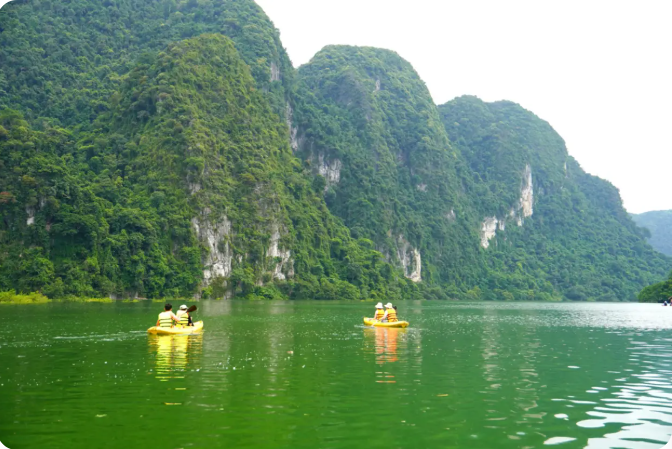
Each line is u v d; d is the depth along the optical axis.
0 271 103.38
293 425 16.58
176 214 134.38
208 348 32.44
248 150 163.25
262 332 43.28
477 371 26.02
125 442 14.92
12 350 30.89
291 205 173.00
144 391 20.69
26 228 109.12
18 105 168.00
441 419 17.45
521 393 21.25
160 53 166.62
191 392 20.56
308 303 122.38
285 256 160.88
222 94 165.00
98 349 31.52
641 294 182.50
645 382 23.80
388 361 28.59
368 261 189.62
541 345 37.69
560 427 16.83
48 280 104.25
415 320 64.94
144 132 150.25
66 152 147.75
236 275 140.88
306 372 24.91
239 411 18.00
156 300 116.31
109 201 130.62
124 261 118.06
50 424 16.44
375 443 15.09
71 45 195.62
